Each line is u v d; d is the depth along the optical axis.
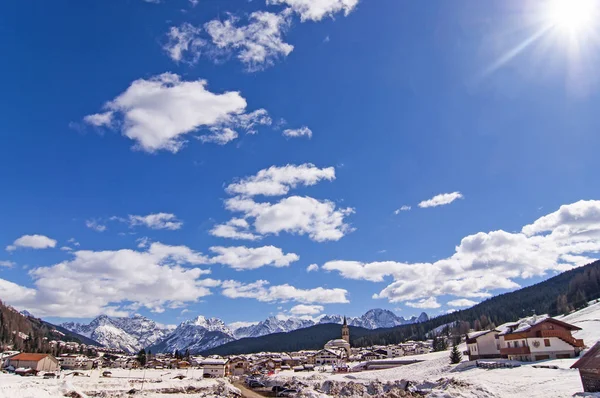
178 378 149.25
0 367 170.12
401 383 84.50
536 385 58.72
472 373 82.56
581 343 88.69
